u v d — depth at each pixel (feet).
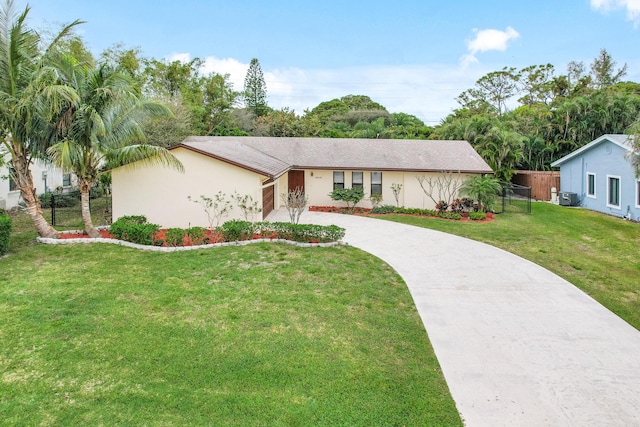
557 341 23.72
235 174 49.80
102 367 19.10
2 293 27.35
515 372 20.35
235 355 20.54
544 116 106.52
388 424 16.05
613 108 99.04
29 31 37.29
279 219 59.11
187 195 50.29
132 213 50.62
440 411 17.06
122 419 15.58
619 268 38.99
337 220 60.34
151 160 48.01
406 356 21.50
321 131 138.31
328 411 16.53
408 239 48.78
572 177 80.53
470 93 180.65
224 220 50.39
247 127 140.77
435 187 68.64
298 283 31.12
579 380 19.74
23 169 39.83
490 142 89.71
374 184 70.85
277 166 59.57
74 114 38.34
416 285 32.76
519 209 73.41
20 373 18.39
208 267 34.14
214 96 136.46
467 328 25.18
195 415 15.96
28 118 35.94
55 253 37.09
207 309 25.90
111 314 24.72
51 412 15.85
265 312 25.72
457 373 20.15
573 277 35.63
